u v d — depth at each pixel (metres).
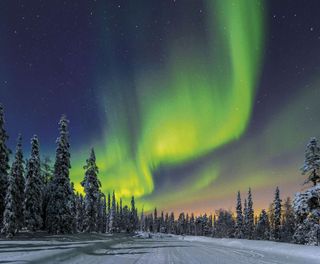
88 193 55.78
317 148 35.59
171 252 21.38
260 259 18.14
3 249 18.69
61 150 45.31
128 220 114.06
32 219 42.47
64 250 16.59
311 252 21.02
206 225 128.88
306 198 34.16
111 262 13.98
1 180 37.97
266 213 81.94
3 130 38.84
